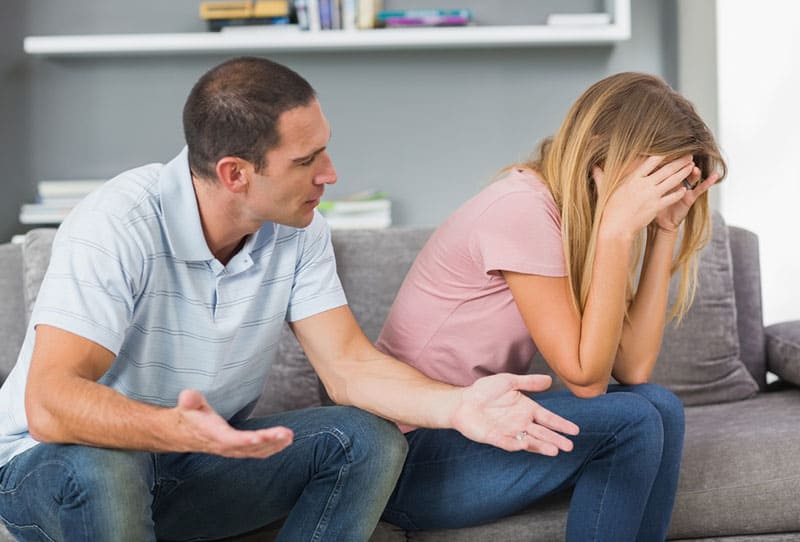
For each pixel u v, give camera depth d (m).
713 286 2.49
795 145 3.47
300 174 1.61
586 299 1.82
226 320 1.72
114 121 3.92
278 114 1.56
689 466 1.95
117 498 1.46
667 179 1.78
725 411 2.35
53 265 1.58
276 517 1.76
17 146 3.92
